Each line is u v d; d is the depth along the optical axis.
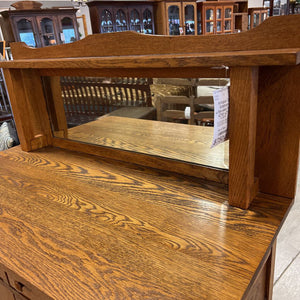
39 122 1.60
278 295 1.73
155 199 1.04
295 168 0.95
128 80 1.22
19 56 1.44
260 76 0.90
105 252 0.80
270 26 0.81
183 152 1.19
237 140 0.89
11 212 1.03
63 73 1.42
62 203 1.06
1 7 4.54
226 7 5.82
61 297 0.67
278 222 0.88
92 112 1.40
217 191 1.07
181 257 0.77
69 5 4.65
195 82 1.05
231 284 0.68
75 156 1.48
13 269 0.76
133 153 1.33
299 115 0.88
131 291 0.67
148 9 5.03
